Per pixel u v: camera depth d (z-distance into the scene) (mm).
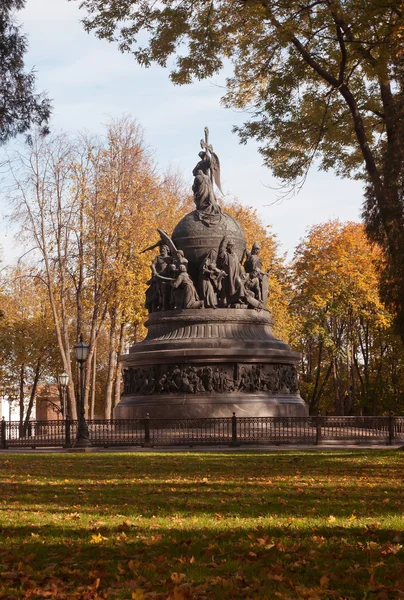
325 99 29203
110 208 53406
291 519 12367
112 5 26844
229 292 41281
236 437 33500
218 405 38719
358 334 68562
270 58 27656
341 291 64812
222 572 8836
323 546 10117
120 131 54688
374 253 63812
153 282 42312
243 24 26203
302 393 77062
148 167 56031
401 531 10977
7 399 72438
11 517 12914
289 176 29531
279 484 17750
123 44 27578
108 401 56562
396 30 24469
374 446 32969
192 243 42156
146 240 54156
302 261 68938
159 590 8047
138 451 31531
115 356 64875
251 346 39812
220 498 15266
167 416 38906
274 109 28641
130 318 55406
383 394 67812
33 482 18969
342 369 71812
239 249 42594
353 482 18062
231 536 10953
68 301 61344
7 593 8016
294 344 69875
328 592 7867
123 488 17344
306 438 34281
